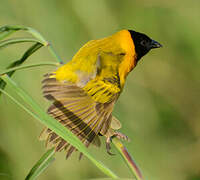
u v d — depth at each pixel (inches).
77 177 502.6
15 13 500.1
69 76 317.7
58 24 514.6
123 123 542.6
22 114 486.3
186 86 597.3
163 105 582.2
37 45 325.7
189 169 577.0
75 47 520.4
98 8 533.3
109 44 372.2
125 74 376.2
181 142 584.7
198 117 594.9
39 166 270.1
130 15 565.6
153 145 557.0
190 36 597.3
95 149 519.8
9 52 480.1
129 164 265.0
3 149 482.0
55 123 241.1
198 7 591.2
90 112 302.2
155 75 586.6
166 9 589.0
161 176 550.6
